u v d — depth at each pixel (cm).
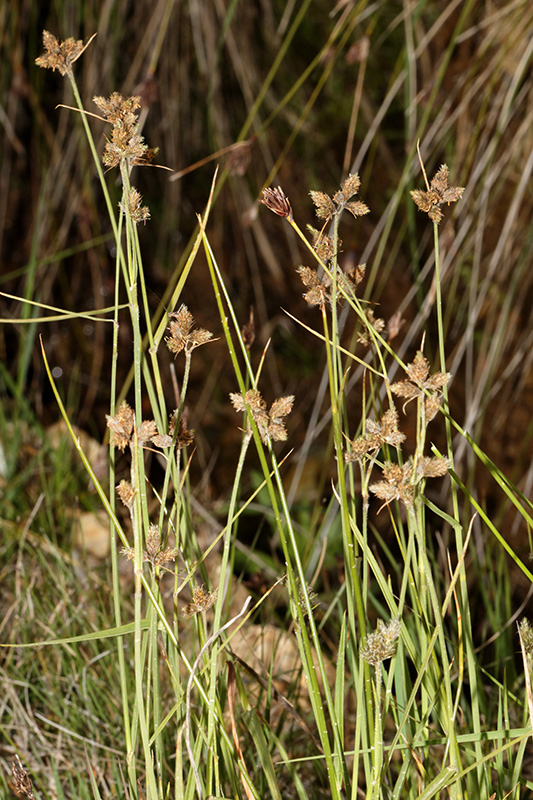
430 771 103
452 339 254
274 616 146
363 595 94
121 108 91
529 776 115
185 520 99
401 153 284
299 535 187
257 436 91
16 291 273
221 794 95
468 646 95
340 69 276
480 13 247
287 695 125
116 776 111
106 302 272
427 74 258
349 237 280
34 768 117
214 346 279
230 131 277
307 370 279
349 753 94
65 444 191
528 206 221
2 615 142
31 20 249
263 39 273
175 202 279
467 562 187
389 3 264
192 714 102
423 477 91
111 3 239
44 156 258
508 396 236
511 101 195
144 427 91
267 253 283
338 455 91
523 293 230
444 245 200
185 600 148
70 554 155
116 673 124
